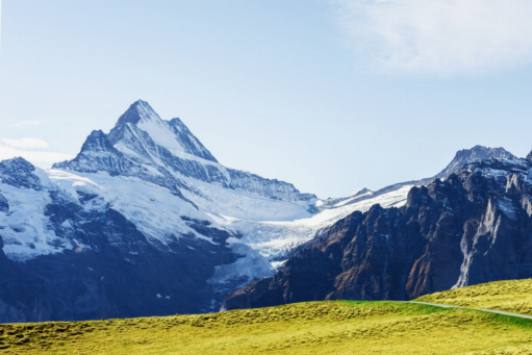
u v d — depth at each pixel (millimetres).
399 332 104438
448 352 91750
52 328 116688
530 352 85375
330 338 104500
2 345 106688
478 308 113875
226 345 104688
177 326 118938
